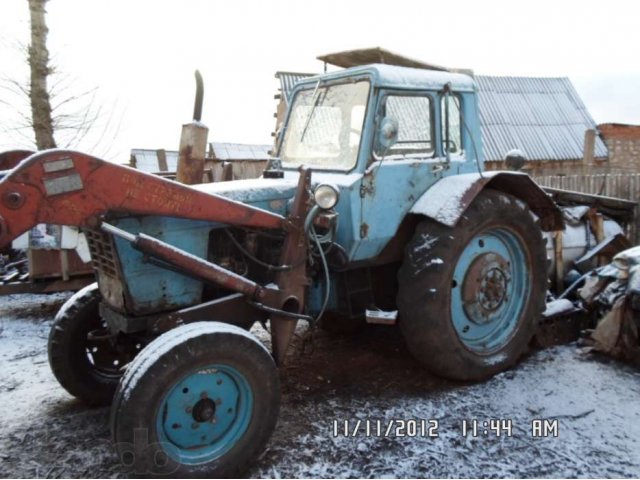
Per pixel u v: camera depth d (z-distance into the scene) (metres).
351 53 3.78
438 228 3.31
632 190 6.35
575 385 3.40
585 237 5.29
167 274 2.79
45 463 2.65
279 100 10.08
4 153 3.31
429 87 3.50
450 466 2.58
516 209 3.62
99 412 3.21
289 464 2.61
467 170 3.75
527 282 3.80
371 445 2.76
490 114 13.13
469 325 3.60
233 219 2.77
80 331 3.21
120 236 2.51
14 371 3.86
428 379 3.55
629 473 2.49
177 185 2.59
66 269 5.35
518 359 3.84
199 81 3.87
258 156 18.62
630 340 3.68
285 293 2.96
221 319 2.83
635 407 3.10
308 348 4.12
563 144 12.95
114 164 2.44
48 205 2.31
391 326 4.62
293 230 2.95
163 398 2.30
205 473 2.40
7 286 5.25
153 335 2.78
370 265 3.47
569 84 14.79
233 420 2.55
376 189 3.22
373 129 3.24
